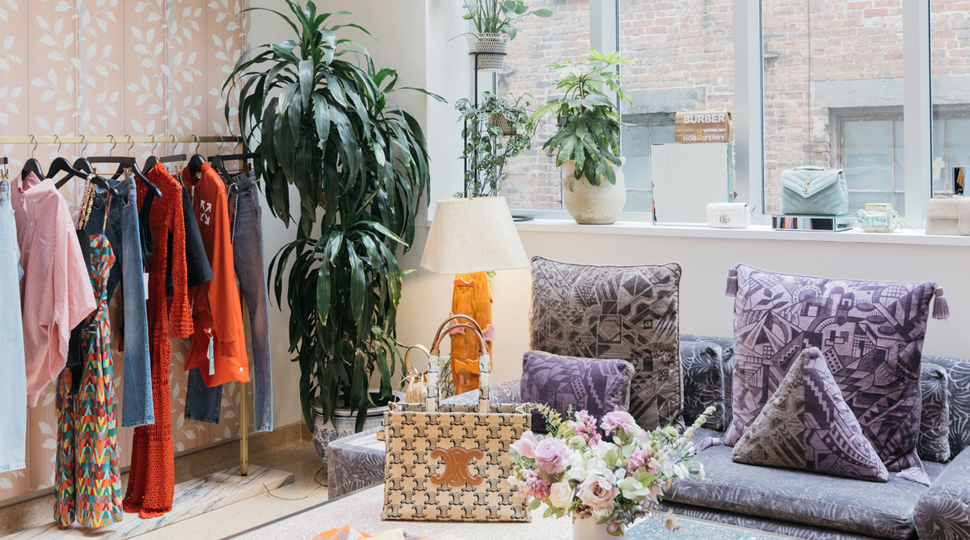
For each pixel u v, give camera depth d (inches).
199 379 154.4
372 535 76.7
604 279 124.6
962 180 127.1
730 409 123.1
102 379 128.6
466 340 145.6
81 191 140.1
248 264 148.4
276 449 177.9
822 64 142.4
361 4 170.9
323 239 149.2
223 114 163.0
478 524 81.1
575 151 145.0
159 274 138.1
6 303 118.6
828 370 100.7
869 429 101.2
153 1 150.3
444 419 81.8
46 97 135.7
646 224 151.9
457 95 171.6
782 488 93.6
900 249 121.5
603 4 159.8
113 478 130.3
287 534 78.6
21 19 132.1
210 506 143.9
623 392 115.7
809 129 144.6
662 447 69.0
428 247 122.6
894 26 135.3
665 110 158.6
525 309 157.5
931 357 111.8
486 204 120.6
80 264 123.7
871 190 139.6
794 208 132.6
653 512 72.7
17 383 120.0
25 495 137.9
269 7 171.6
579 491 65.2
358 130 149.3
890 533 85.6
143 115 149.8
